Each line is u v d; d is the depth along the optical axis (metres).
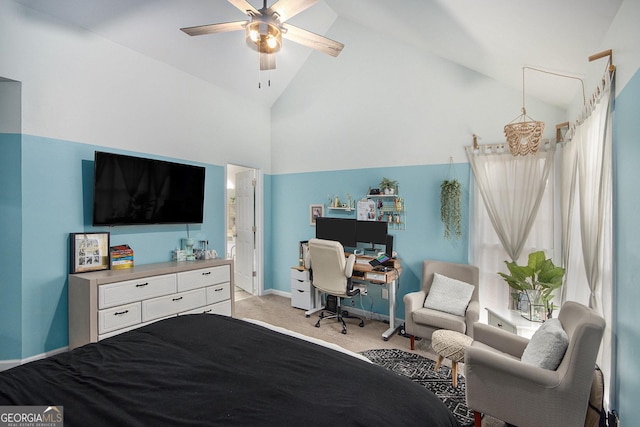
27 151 2.44
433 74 3.52
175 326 1.71
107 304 2.50
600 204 1.81
